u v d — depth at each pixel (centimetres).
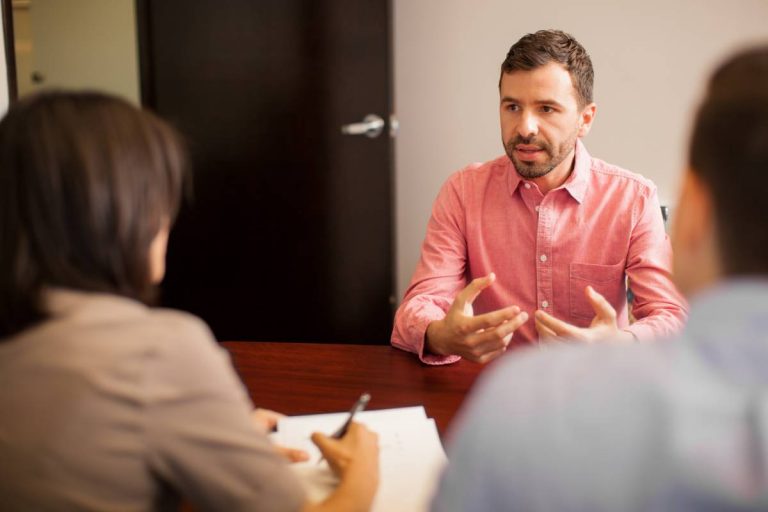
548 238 163
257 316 294
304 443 102
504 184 168
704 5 257
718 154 45
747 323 44
